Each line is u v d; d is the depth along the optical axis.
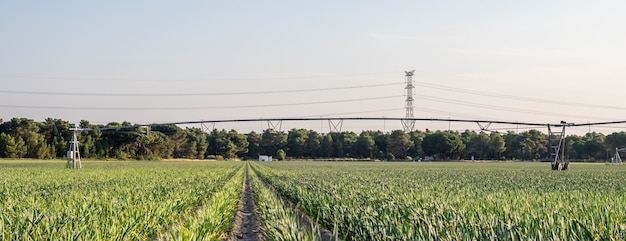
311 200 22.98
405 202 18.17
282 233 13.16
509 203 19.02
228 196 25.73
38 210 16.06
